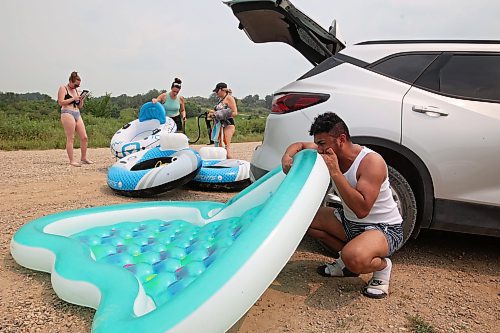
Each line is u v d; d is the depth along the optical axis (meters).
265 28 5.06
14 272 3.60
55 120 23.70
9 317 2.91
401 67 4.03
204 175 6.80
